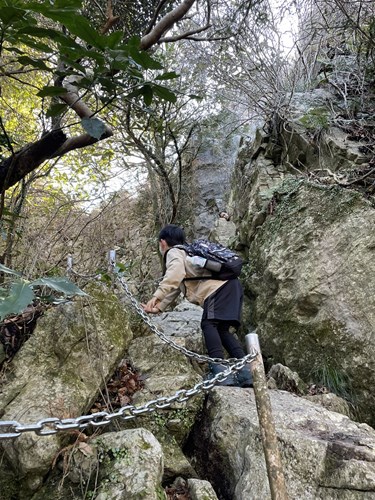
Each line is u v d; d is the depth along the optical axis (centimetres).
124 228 518
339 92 457
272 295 356
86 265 363
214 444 213
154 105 501
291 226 366
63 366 219
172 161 641
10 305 127
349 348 278
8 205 308
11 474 183
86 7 328
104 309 243
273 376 297
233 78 486
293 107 464
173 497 193
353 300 289
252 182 529
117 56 158
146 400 229
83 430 204
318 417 218
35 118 437
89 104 382
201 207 796
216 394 237
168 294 282
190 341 329
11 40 157
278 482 139
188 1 234
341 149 393
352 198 327
